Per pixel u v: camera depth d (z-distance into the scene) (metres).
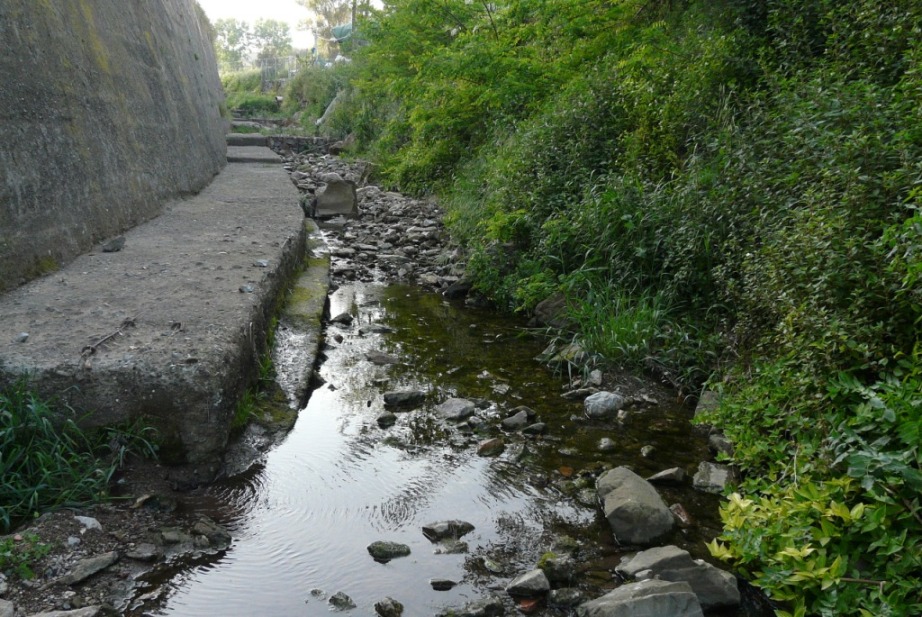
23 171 4.38
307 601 2.50
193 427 3.17
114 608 2.39
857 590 2.33
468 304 6.64
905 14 4.57
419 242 8.88
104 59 6.41
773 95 5.48
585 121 7.16
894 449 2.60
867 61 4.87
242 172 12.45
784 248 3.58
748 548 2.67
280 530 2.93
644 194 5.75
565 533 3.01
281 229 6.62
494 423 4.08
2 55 4.30
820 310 3.15
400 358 5.11
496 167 8.33
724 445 3.70
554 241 6.13
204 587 2.55
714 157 5.55
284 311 5.38
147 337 3.46
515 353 5.31
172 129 8.71
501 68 9.52
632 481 3.24
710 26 7.13
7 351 3.17
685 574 2.61
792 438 3.29
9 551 2.52
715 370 4.48
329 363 4.92
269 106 32.34
